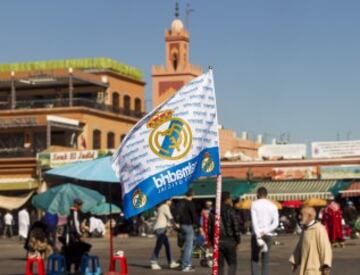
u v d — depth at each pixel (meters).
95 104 69.38
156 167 11.99
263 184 60.06
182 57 80.38
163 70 80.50
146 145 12.02
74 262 20.58
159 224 23.44
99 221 49.97
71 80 68.31
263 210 17.19
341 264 24.75
